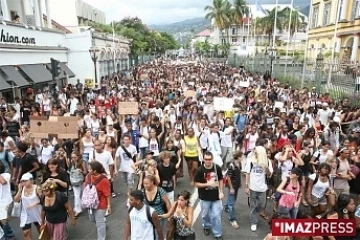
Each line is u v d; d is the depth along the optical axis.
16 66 18.75
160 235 4.77
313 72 23.78
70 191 8.82
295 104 14.27
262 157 6.76
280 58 36.28
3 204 6.06
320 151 7.79
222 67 50.91
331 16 34.34
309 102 14.80
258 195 6.75
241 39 95.06
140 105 14.12
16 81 17.30
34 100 17.12
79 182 7.33
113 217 7.46
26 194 5.91
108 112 11.95
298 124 10.39
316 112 13.16
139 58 69.94
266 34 65.94
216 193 6.35
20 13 28.12
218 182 6.31
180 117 12.31
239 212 7.80
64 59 28.36
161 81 28.23
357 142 8.48
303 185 6.54
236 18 72.81
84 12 51.97
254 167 6.76
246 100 17.28
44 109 15.45
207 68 49.06
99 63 32.44
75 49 29.48
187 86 22.23
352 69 18.23
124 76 35.81
